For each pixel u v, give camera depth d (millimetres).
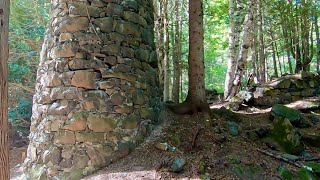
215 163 4273
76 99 4594
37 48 9336
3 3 2195
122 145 4641
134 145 4809
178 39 10719
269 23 12219
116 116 4699
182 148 4762
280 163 4461
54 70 4820
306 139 5227
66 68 4730
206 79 18547
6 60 2219
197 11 6055
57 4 5141
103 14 4930
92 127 4484
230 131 5312
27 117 9766
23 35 9289
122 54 4969
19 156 8445
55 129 4578
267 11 11836
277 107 5996
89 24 4824
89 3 4879
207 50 15398
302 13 9797
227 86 8750
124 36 5066
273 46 11914
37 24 9523
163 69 9297
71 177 4297
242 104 7449
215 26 13969
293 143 4938
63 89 4668
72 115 4531
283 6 10430
